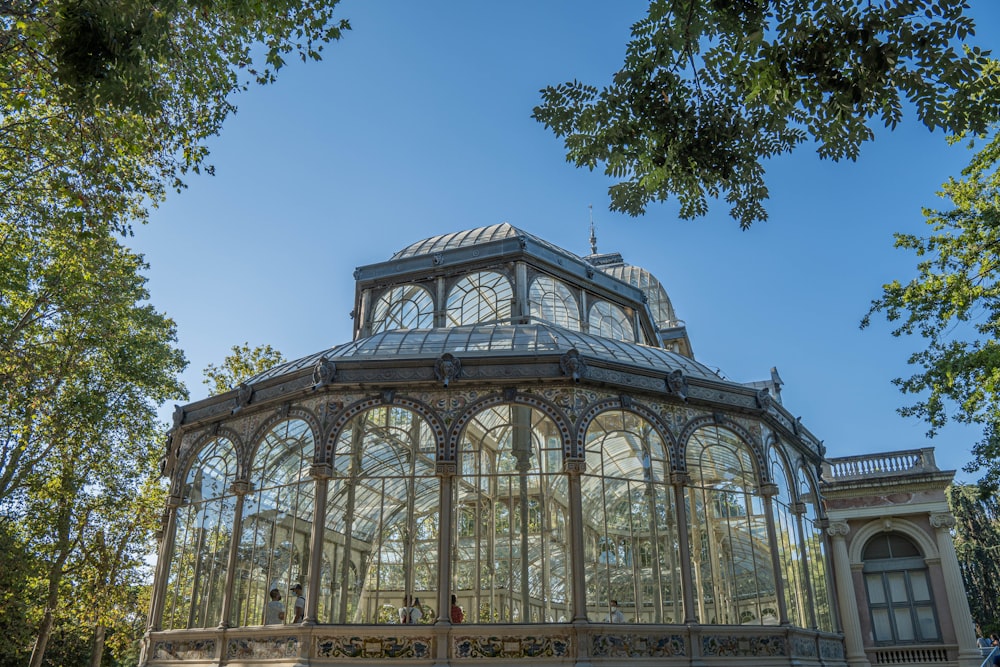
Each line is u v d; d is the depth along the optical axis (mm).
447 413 19203
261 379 21938
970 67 8234
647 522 19344
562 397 19312
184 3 13859
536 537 18641
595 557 18516
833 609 23516
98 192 18922
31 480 31125
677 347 40719
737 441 21406
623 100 10148
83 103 12227
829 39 8500
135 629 40594
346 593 18547
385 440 19922
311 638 17406
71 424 31328
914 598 29391
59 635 44000
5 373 27484
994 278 22938
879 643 29156
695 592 19484
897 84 8578
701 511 20406
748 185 10648
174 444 23312
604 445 19906
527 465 19438
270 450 20516
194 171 18578
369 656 17109
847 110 8961
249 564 19578
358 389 19625
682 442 20219
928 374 23453
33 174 19781
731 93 9977
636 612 18344
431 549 19219
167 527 21859
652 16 10008
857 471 32000
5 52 16031
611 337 30203
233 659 18516
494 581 18547
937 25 8141
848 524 30734
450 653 16969
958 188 24453
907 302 23984
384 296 30172
